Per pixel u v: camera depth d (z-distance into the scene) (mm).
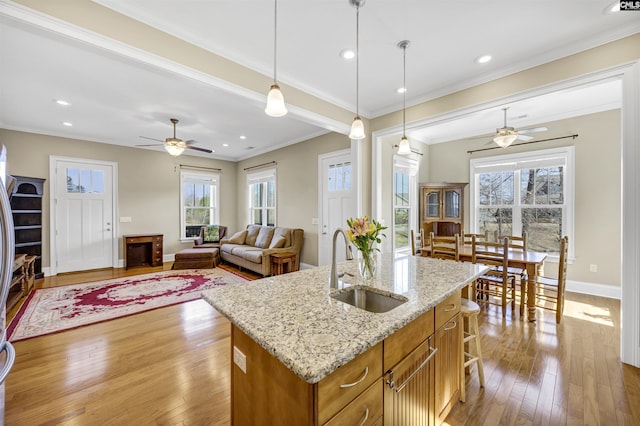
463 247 3852
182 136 5453
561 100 3740
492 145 4840
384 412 1116
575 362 2252
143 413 1705
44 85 3188
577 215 4090
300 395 911
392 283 1677
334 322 1117
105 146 5715
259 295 1461
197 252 5734
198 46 2369
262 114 4160
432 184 5289
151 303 3625
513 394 1887
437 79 3082
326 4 1970
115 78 3016
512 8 2008
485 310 3426
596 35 2285
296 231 5516
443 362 1580
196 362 2266
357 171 3916
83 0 1824
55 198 5152
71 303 3619
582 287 4031
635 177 2125
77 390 1908
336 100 3586
